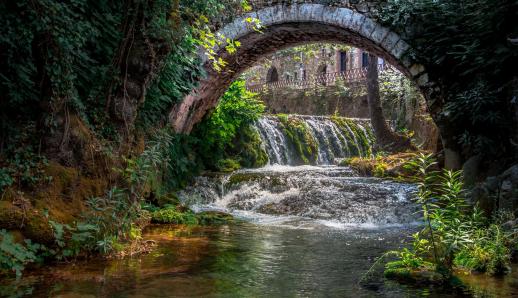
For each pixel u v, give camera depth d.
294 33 12.71
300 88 30.36
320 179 11.35
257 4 12.01
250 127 16.47
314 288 4.24
